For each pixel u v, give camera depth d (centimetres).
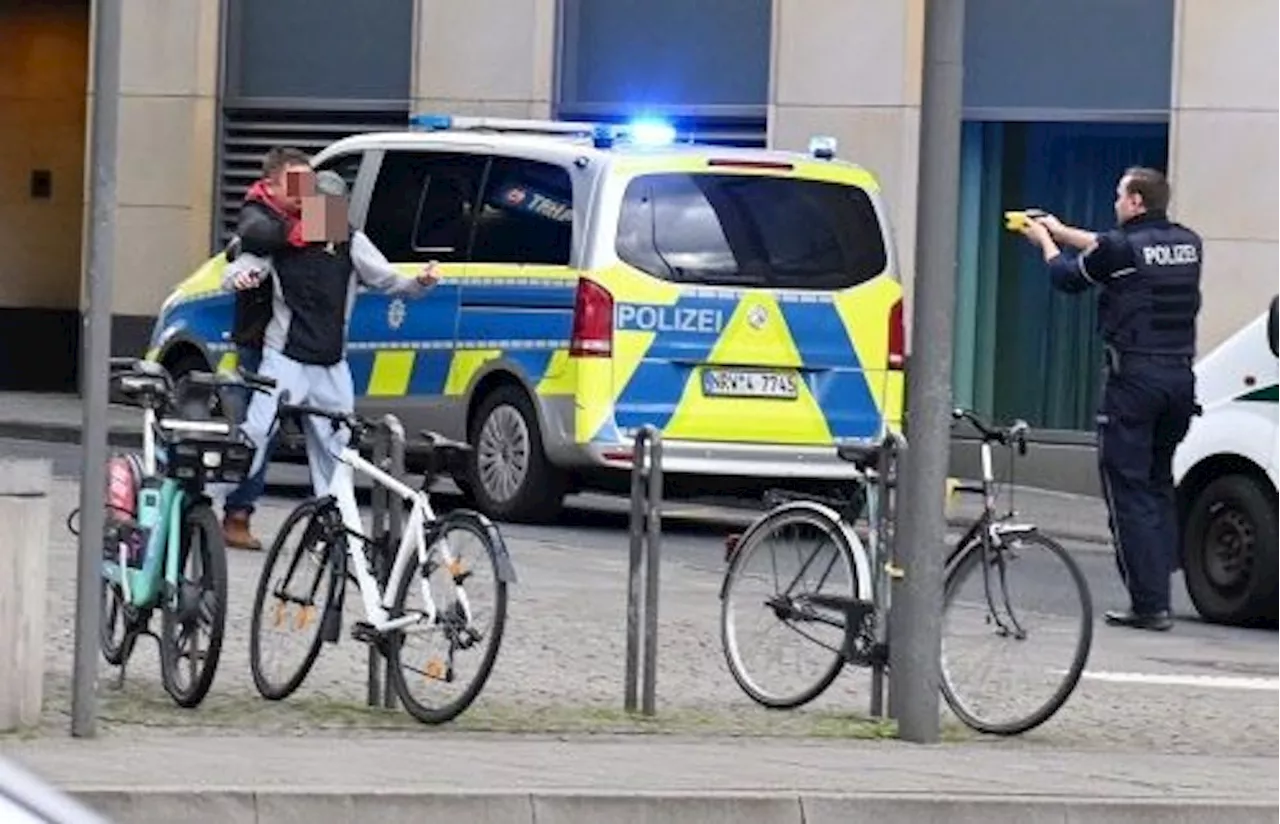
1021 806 1639
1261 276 4081
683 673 2228
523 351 3297
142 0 4859
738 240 3262
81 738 1773
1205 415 2844
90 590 1773
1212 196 4097
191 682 1934
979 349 4338
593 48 4572
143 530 1978
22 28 5503
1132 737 2008
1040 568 1950
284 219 2741
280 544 2003
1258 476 2808
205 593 1931
